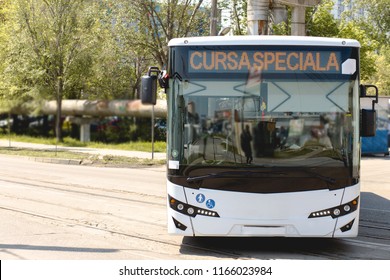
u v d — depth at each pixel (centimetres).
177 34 4622
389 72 7306
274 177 1014
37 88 4456
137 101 4503
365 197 1906
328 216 1012
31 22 4434
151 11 4531
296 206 1009
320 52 1048
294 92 1040
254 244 1159
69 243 1126
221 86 1044
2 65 4431
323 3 3947
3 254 1014
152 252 1073
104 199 1758
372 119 1083
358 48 1054
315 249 1121
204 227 1019
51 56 4384
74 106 4550
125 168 3030
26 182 2194
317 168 1016
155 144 4312
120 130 4516
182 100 1047
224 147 1026
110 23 4650
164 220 1411
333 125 1031
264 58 1048
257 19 3050
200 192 1023
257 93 1040
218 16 4453
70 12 4522
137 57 4819
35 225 1314
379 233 1292
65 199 1742
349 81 1044
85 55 4600
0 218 1398
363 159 3475
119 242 1152
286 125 1029
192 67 1052
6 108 4544
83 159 3300
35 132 4862
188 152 1034
